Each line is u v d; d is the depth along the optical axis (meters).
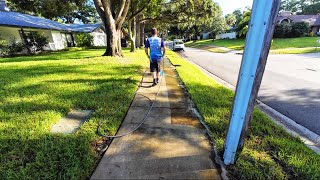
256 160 2.26
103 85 5.23
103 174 2.02
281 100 4.99
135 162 2.21
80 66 8.26
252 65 1.79
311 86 6.18
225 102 4.12
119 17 11.45
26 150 2.37
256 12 1.64
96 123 3.09
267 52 1.79
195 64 11.91
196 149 2.46
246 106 1.94
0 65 8.88
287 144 2.59
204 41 46.44
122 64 8.91
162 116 3.45
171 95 4.65
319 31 36.50
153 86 5.44
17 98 4.17
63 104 3.83
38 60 11.23
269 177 2.01
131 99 4.27
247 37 1.75
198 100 4.20
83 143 2.52
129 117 3.40
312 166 2.16
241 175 2.03
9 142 2.54
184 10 21.45
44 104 3.82
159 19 23.72
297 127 3.54
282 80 7.07
